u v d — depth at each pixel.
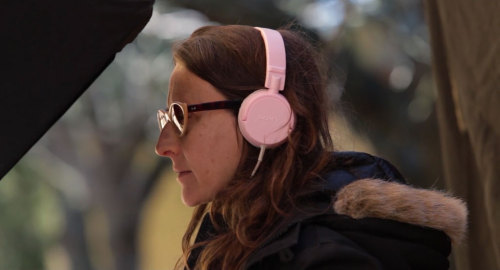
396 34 10.52
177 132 2.71
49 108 2.42
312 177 2.61
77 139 22.47
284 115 2.62
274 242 2.47
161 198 25.75
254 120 2.60
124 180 22.58
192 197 2.72
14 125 2.40
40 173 22.66
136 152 22.19
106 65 2.47
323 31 9.31
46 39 2.40
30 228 22.11
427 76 10.81
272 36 2.68
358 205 2.45
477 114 3.43
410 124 10.73
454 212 2.50
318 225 2.50
